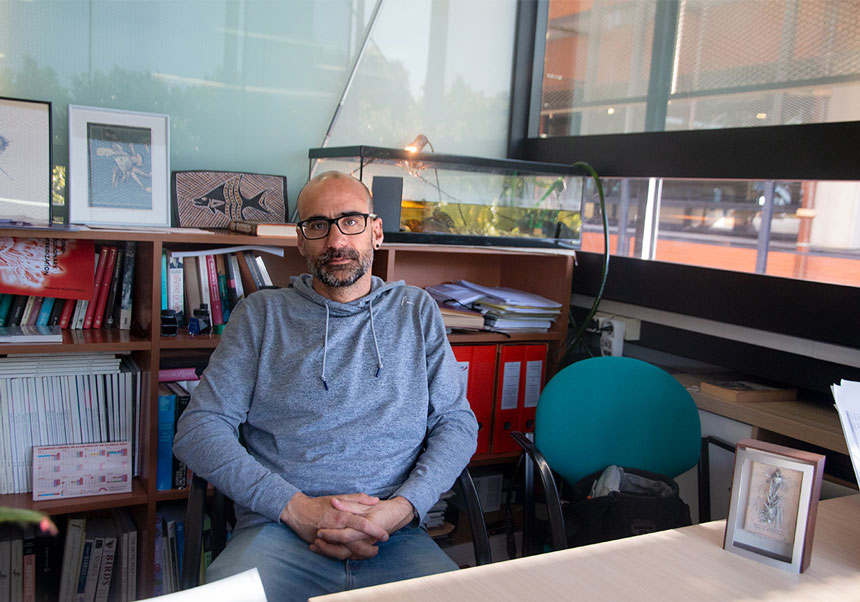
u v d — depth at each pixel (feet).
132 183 7.14
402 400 5.81
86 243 6.75
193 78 7.71
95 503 6.50
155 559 7.00
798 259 6.93
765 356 7.27
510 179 8.27
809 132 6.68
